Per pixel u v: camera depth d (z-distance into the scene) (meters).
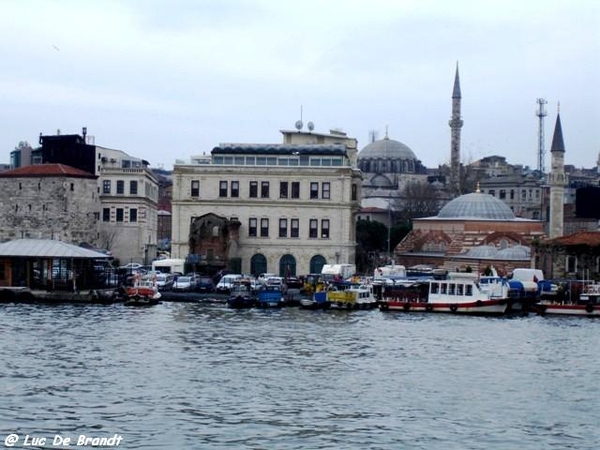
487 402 66.62
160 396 65.94
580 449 55.72
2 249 134.38
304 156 162.25
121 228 182.50
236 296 125.12
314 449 54.44
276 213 159.12
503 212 199.00
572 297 135.25
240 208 159.25
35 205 169.75
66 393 66.00
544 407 65.56
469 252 184.12
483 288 127.88
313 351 86.19
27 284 135.75
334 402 65.38
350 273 152.25
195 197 159.38
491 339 97.88
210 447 54.44
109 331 96.19
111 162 198.88
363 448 54.78
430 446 55.47
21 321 103.25
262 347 87.81
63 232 169.25
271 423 59.59
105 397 65.19
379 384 71.62
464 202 199.75
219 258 155.62
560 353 88.75
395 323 111.00
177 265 154.00
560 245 161.88
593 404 66.88
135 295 125.75
